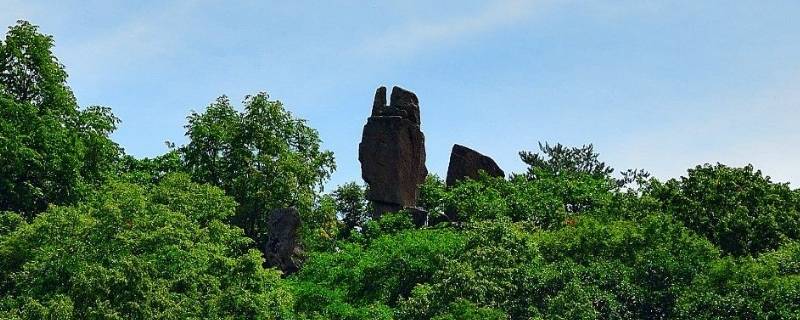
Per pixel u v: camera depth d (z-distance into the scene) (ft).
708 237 195.31
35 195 210.79
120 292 151.74
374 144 237.25
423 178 246.68
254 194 249.75
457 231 214.07
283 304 169.99
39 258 160.97
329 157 273.75
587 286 164.35
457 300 150.61
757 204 198.59
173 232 166.50
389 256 190.80
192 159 257.55
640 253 176.24
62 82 227.81
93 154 223.10
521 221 209.97
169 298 156.25
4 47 222.07
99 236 162.09
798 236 192.95
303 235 222.89
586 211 223.51
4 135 203.92
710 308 161.99
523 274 163.12
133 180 237.66
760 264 168.96
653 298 168.55
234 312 162.09
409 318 152.97
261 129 262.67
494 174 254.47
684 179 206.80
